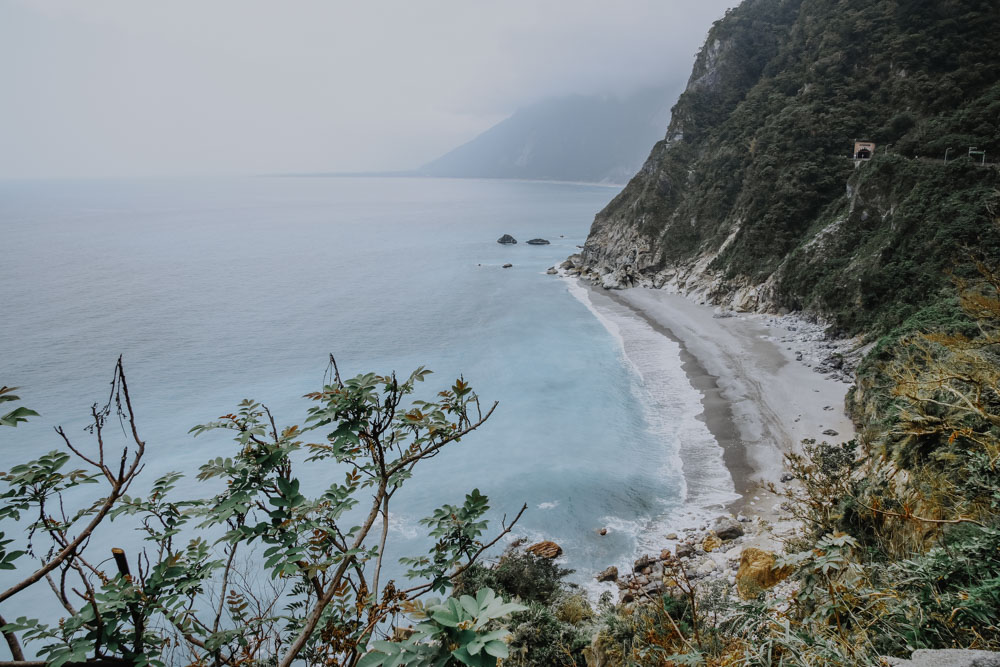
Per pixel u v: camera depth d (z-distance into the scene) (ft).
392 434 12.97
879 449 47.83
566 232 579.48
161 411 159.53
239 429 12.16
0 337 218.79
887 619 16.21
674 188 312.91
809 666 13.29
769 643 14.15
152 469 128.06
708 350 181.27
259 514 39.58
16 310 258.78
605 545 93.91
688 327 209.97
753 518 94.48
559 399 154.40
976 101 194.90
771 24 340.18
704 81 339.16
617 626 37.42
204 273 355.77
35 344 211.20
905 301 159.63
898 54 237.25
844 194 222.48
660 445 124.98
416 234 571.69
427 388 166.81
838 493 31.94
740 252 240.94
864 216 197.98
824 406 129.80
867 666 12.56
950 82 214.07
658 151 344.08
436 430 12.60
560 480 114.11
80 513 11.19
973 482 24.52
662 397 150.10
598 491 109.50
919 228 169.07
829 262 197.98
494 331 225.56
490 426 139.74
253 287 315.37
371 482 13.01
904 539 25.71
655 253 293.64
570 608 58.18
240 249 460.96
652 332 209.67
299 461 123.85
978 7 226.99
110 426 148.66
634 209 319.27
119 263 387.14
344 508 11.91
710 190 286.05
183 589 10.57
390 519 104.78
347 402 11.86
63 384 175.63
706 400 144.66
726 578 72.54
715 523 94.84
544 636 43.21
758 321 207.00
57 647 9.30
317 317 253.24
